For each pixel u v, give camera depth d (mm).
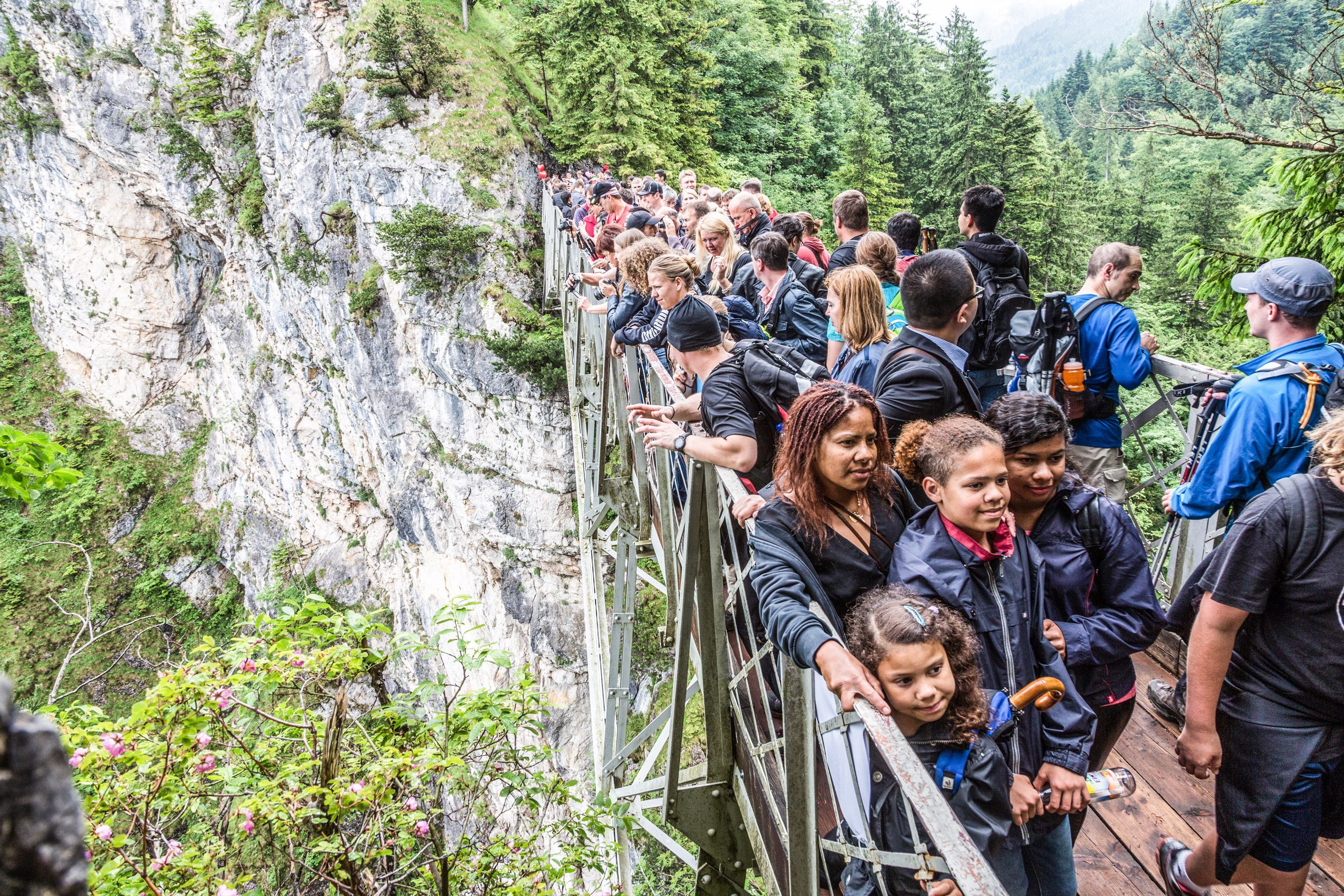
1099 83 75312
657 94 23281
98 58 37406
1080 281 27953
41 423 43344
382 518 33594
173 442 42688
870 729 1666
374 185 26516
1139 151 33875
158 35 37125
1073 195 28984
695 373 3695
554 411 24078
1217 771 2498
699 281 6066
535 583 24938
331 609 5223
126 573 39594
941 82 39438
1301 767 2305
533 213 25594
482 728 4891
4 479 5160
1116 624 2350
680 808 3248
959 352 2924
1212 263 6965
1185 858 2809
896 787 1865
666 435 3064
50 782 661
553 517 24688
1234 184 30719
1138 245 31047
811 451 2195
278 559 36250
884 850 1890
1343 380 2777
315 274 30375
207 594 40031
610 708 6754
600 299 8398
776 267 4758
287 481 36375
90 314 42844
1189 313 21234
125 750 4117
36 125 39750
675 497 4367
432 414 26453
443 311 24906
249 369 38031
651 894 7949
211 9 35562
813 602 2070
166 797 4305
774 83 28281
